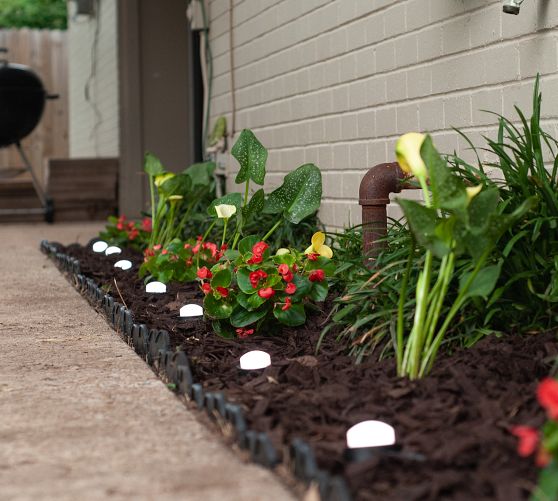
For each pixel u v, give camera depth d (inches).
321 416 86.1
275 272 127.0
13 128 413.7
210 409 89.3
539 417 81.2
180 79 412.5
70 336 138.6
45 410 94.3
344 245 151.9
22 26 809.5
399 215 170.6
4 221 430.3
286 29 220.8
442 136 155.2
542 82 128.9
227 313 127.7
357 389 95.7
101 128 464.8
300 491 67.5
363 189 138.9
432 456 72.8
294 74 217.2
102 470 74.1
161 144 413.4
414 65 163.2
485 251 94.3
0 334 140.8
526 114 132.7
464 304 110.1
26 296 183.8
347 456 74.5
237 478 71.2
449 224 93.0
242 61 253.0
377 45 176.2
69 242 312.2
